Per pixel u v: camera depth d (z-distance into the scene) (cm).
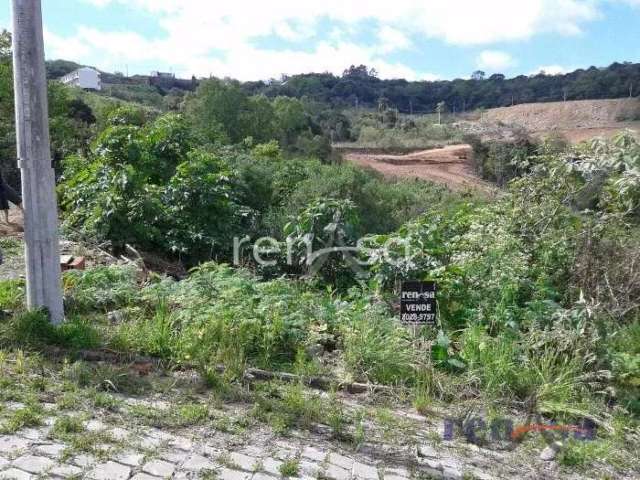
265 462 339
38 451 324
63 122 2094
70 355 454
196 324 504
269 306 534
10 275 672
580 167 705
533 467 380
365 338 498
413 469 352
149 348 475
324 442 372
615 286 646
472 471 361
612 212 709
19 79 480
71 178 1069
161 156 1145
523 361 497
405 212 1532
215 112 3259
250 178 1334
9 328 475
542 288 598
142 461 326
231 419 386
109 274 632
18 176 1875
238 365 453
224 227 985
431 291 496
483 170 3544
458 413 436
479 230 720
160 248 955
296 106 3803
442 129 6041
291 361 496
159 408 389
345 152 5072
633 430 446
